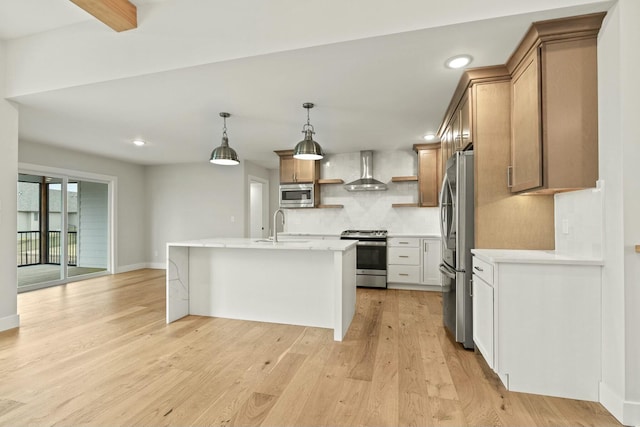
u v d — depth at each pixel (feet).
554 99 6.30
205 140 15.37
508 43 6.81
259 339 9.23
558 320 6.29
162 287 15.88
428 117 11.86
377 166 17.85
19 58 9.36
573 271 6.20
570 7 5.62
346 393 6.40
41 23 8.58
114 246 19.63
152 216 21.97
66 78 8.78
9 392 6.36
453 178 8.86
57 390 6.44
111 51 8.25
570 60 6.22
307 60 7.45
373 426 5.40
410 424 5.46
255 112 11.32
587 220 6.54
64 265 16.85
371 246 15.93
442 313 11.67
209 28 7.45
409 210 17.53
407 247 15.66
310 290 10.46
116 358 7.92
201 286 11.50
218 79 8.45
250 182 21.59
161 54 7.79
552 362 6.32
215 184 20.93
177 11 7.66
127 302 13.14
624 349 5.43
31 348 8.49
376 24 6.41
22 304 12.85
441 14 6.10
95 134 14.23
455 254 8.71
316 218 18.79
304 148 10.79
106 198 19.49
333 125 12.92
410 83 8.86
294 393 6.39
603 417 5.63
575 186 6.24
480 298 7.65
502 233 8.13
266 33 7.07
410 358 8.01
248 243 10.55
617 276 5.62
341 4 6.62
